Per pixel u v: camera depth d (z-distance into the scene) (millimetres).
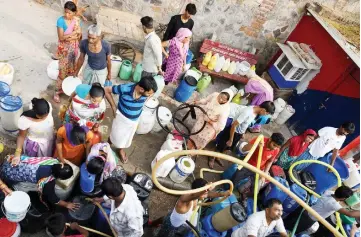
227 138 5797
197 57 7652
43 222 4305
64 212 4418
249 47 7625
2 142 4906
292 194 4102
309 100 7117
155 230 4766
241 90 6965
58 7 7078
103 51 4984
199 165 5945
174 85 6867
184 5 6879
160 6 6914
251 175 5387
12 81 5617
